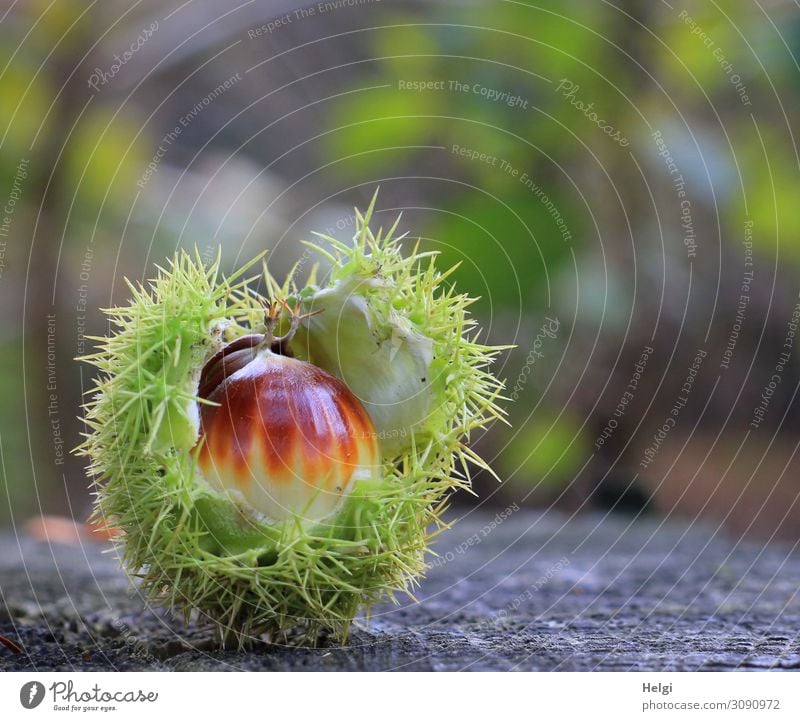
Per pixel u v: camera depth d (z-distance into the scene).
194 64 1.01
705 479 0.87
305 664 0.48
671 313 0.84
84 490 0.91
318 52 1.05
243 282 0.49
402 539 0.49
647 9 0.73
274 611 0.48
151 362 0.48
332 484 0.48
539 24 0.73
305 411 0.48
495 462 0.88
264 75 1.04
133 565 0.49
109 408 0.48
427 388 0.50
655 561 0.61
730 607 0.54
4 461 0.89
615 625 0.52
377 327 0.50
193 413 0.48
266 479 0.48
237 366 0.49
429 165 0.83
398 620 0.52
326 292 0.50
